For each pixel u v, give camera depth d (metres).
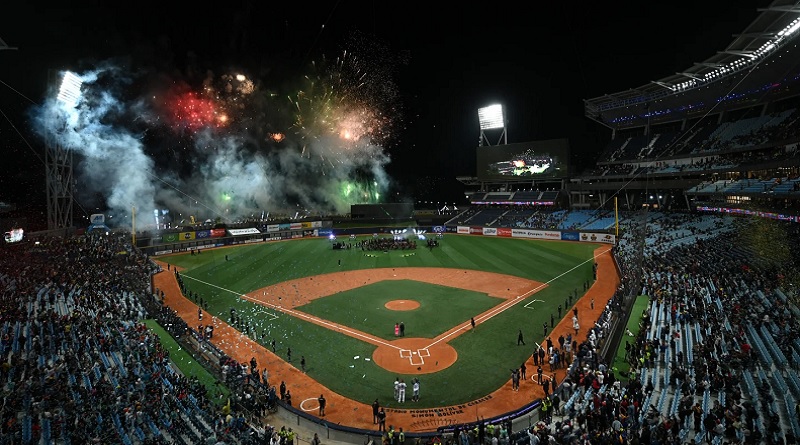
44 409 18.73
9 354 23.80
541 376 25.94
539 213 90.25
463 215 98.31
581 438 15.73
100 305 33.19
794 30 43.84
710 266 39.25
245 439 18.23
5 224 56.31
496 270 55.25
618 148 89.44
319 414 22.67
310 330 34.25
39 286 35.59
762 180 54.47
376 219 95.62
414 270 56.44
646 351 24.27
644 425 15.88
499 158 94.06
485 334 32.91
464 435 18.86
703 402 19.02
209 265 60.31
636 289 38.41
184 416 20.00
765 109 68.38
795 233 41.97
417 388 23.91
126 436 17.47
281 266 59.69
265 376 25.48
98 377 22.66
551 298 41.94
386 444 18.84
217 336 33.25
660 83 71.81
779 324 24.56
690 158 75.94
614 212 81.06
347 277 52.88
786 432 16.27
